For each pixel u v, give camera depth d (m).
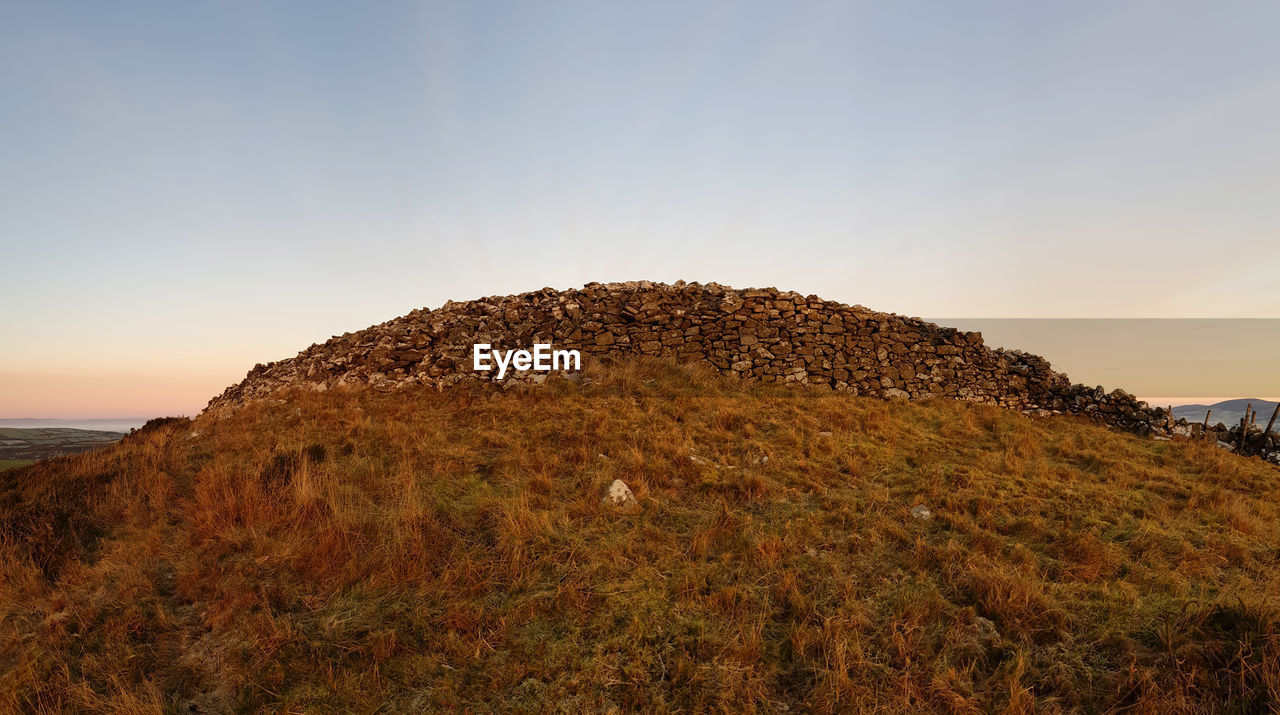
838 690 4.68
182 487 8.78
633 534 7.14
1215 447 14.32
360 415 12.13
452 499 8.04
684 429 11.57
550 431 11.12
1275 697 4.29
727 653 5.12
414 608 5.76
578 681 4.84
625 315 17.91
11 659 5.32
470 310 19.64
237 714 4.69
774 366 17.14
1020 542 7.50
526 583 6.11
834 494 8.71
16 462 12.06
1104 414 16.66
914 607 5.70
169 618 5.68
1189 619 5.53
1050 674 5.00
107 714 4.62
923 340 18.11
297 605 5.89
